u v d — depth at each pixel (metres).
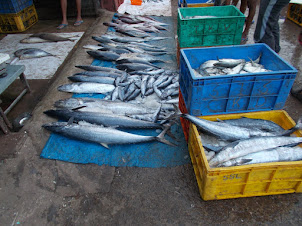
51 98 4.08
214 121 2.92
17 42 6.62
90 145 3.23
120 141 3.17
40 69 5.30
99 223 2.38
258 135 2.75
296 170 2.28
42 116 3.67
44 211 2.50
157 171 2.87
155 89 4.04
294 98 4.02
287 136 2.67
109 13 8.12
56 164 2.97
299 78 4.44
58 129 3.28
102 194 2.64
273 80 2.65
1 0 6.82
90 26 7.39
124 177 2.81
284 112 2.87
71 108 3.76
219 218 2.36
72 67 5.01
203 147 2.62
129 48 5.55
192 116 2.73
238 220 2.33
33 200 2.60
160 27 7.00
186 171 2.84
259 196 2.52
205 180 2.26
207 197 2.42
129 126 3.38
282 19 7.51
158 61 5.23
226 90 2.71
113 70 4.67
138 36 6.53
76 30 7.27
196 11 5.00
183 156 3.03
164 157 3.03
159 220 2.37
